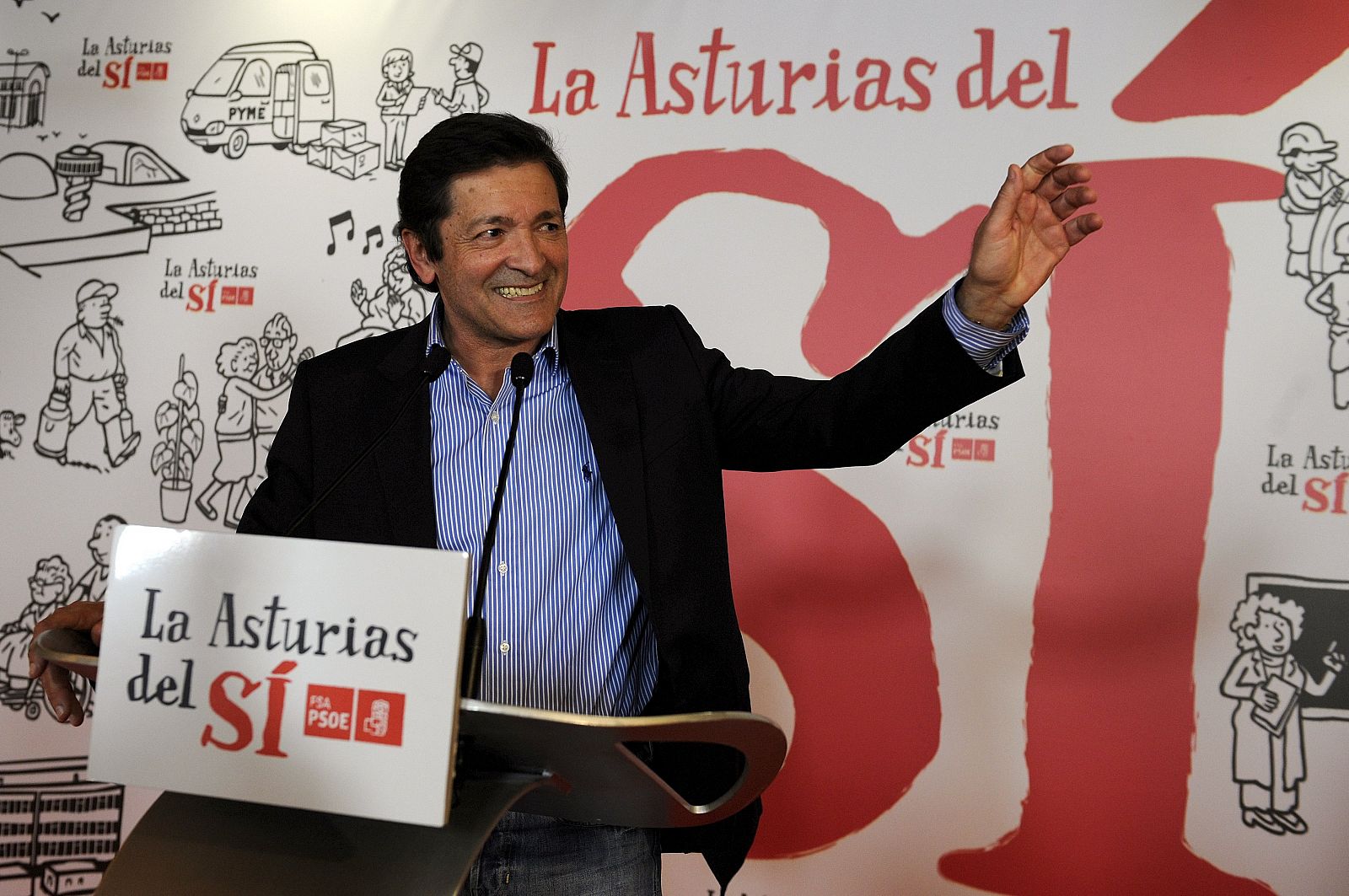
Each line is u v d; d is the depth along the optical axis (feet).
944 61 7.41
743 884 7.56
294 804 2.69
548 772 3.08
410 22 8.21
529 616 4.29
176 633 2.82
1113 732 7.06
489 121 4.39
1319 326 6.84
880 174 7.48
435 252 4.48
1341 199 6.82
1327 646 6.79
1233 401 6.95
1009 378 3.95
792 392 4.52
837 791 7.44
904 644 7.38
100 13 8.61
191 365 8.40
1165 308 7.05
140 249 8.50
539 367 4.64
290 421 4.76
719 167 7.70
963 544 7.32
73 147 8.60
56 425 8.54
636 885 4.34
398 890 2.85
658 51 7.83
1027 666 7.20
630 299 7.79
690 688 4.22
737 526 7.63
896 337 4.08
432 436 4.57
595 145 7.88
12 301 8.61
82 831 8.35
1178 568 7.00
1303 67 6.90
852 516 7.48
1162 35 7.09
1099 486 7.12
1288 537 6.86
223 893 2.96
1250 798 6.87
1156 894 6.97
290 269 8.30
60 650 3.23
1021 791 7.17
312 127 8.31
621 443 4.42
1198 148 7.02
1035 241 3.75
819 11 7.61
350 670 2.69
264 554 2.78
